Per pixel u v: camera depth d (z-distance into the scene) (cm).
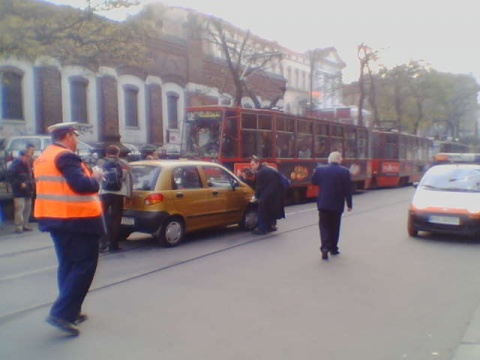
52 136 564
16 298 675
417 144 3506
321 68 5553
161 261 881
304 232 1212
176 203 1020
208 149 1662
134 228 987
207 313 607
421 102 4884
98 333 543
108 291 698
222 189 1141
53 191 534
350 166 2430
